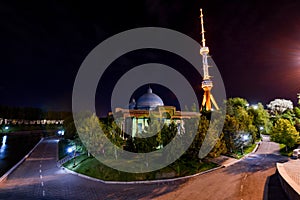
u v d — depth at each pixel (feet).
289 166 97.55
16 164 153.38
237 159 131.13
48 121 506.89
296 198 62.23
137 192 88.12
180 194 82.69
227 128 144.77
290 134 139.13
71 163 148.15
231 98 239.50
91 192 90.84
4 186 103.14
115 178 106.32
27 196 88.43
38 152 207.92
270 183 86.07
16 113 443.73
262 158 132.46
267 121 218.79
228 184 88.94
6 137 328.90
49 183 106.63
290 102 279.49
